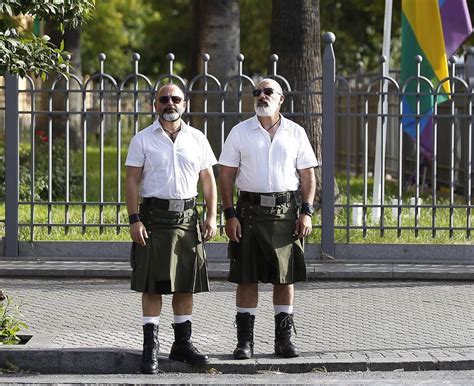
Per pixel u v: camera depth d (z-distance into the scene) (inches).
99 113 885.8
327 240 887.7
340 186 1470.2
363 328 690.2
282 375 588.4
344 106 1748.3
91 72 3383.4
